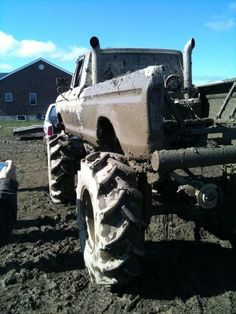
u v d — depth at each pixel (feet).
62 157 21.95
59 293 12.52
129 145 12.80
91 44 18.07
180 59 20.65
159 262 14.16
